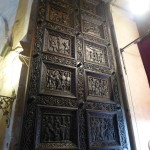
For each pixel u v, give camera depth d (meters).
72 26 2.10
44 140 1.32
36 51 1.62
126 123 1.89
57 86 1.61
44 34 1.76
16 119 1.24
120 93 2.04
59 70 1.71
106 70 2.08
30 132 1.27
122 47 2.38
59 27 1.95
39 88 1.46
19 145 1.17
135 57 2.47
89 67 1.94
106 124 1.75
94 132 1.62
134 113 1.98
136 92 2.15
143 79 2.34
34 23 1.74
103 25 2.44
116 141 1.73
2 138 1.22
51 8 2.06
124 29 2.64
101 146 1.57
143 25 2.85
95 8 2.60
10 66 1.41
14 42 1.47
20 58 1.47
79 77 1.79
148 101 2.20
